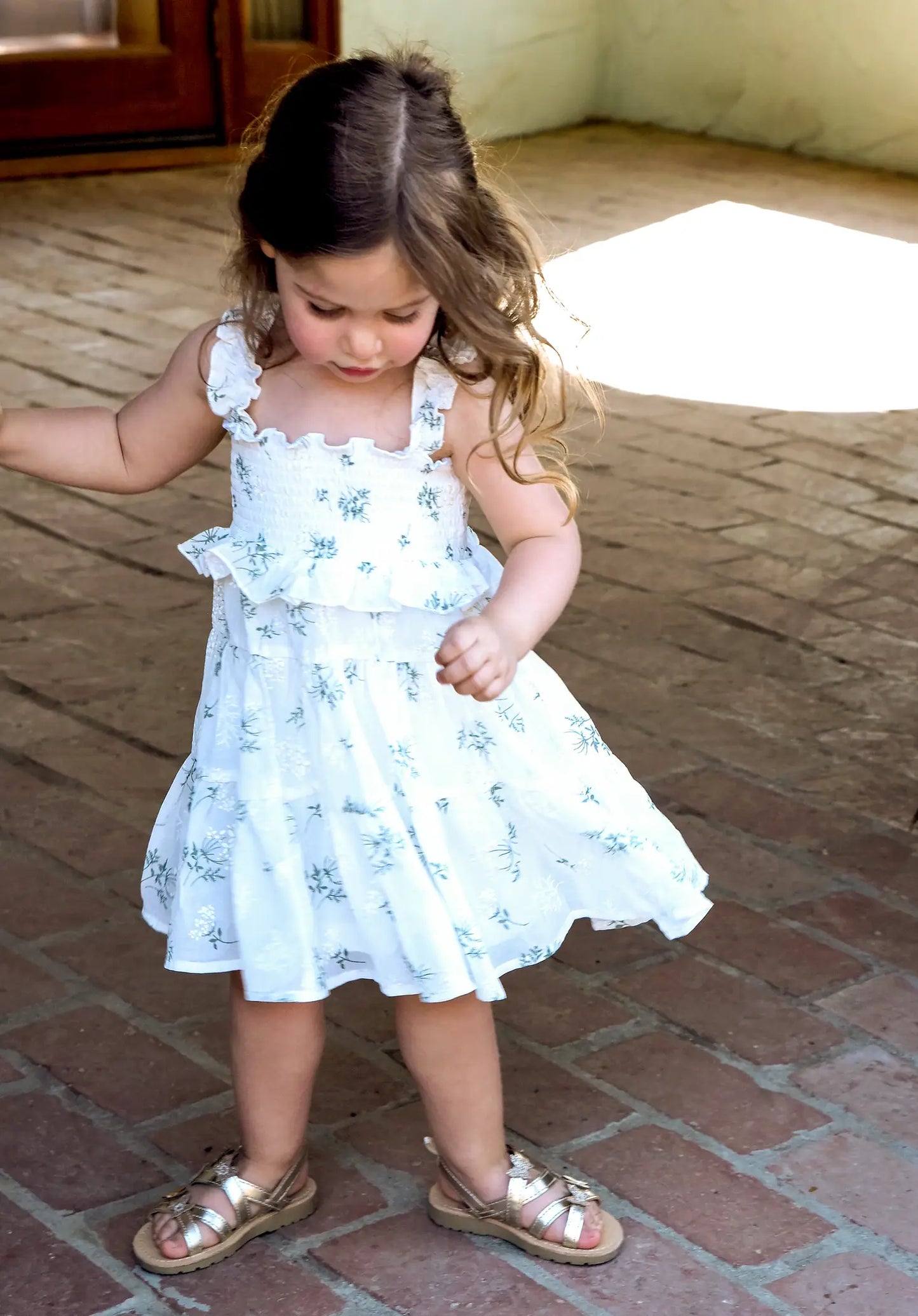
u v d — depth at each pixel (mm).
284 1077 1986
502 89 9602
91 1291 1958
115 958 2635
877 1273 2025
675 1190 2160
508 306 1791
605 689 3619
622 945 2719
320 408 1849
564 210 8258
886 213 8492
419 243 1635
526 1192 2037
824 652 3871
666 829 2041
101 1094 2316
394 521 1859
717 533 4566
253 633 1868
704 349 6242
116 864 2896
